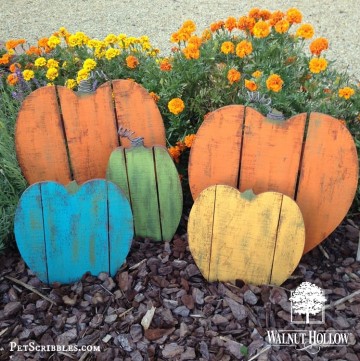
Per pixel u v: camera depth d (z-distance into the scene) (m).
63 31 2.76
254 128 1.75
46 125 1.97
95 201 1.73
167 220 1.98
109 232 1.79
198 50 2.16
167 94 2.20
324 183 1.78
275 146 1.76
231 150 1.80
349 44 4.25
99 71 2.51
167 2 5.23
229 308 1.74
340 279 1.88
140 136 2.01
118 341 1.65
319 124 1.70
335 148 1.72
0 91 2.69
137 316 1.72
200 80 2.27
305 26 2.22
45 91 1.92
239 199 1.68
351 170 1.74
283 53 2.27
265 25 2.17
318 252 2.00
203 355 1.60
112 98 1.96
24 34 4.58
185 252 1.96
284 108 2.09
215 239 1.75
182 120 2.23
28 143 1.99
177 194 1.92
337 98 2.19
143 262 1.92
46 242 1.78
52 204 1.72
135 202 1.95
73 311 1.76
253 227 1.71
